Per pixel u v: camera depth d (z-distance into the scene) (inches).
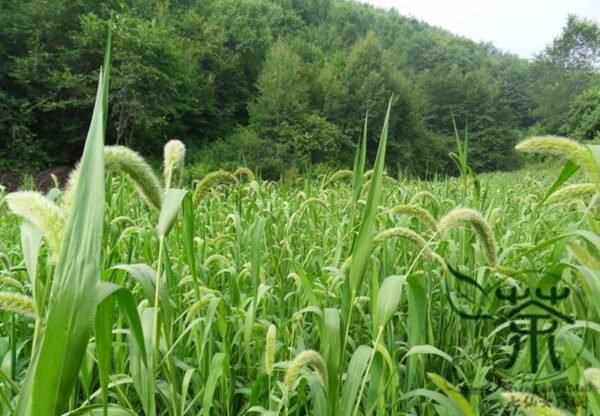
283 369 83.1
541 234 155.9
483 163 1937.7
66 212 44.4
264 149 1258.6
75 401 75.5
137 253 127.2
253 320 85.8
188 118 1360.7
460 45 3405.5
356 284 58.8
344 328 60.8
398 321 113.8
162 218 56.6
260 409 72.6
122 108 1028.5
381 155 56.8
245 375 105.6
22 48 1042.1
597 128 1726.1
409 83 1897.1
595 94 1820.9
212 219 189.3
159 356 78.5
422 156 1716.3
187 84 1289.4
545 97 2417.6
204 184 88.3
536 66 2701.8
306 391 91.7
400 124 1684.3
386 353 65.1
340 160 1418.6
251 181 182.9
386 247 109.2
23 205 41.8
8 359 79.7
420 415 94.9
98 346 50.8
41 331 49.9
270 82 1512.1
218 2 1920.5
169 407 73.9
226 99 1624.0
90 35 1023.0
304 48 1964.8
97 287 35.6
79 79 995.3
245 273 116.3
